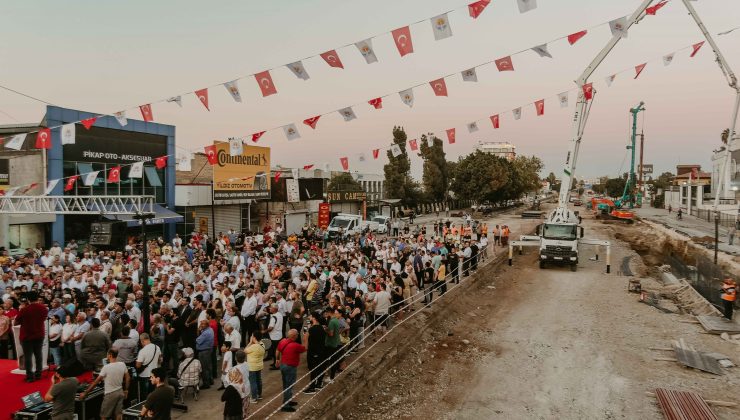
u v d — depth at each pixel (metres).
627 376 12.77
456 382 12.50
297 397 10.03
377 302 14.05
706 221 58.75
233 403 7.94
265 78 10.71
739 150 55.34
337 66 10.30
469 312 19.16
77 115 24.69
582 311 19.25
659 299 21.39
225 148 33.25
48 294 12.34
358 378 11.56
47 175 23.12
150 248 20.61
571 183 28.80
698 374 12.89
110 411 7.96
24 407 8.35
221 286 13.09
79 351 9.94
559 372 13.07
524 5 8.91
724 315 17.44
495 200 75.50
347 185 61.50
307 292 14.95
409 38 9.63
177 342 10.62
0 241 20.84
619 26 11.05
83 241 25.12
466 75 11.89
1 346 11.74
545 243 28.12
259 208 39.47
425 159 73.44
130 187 28.06
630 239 45.75
